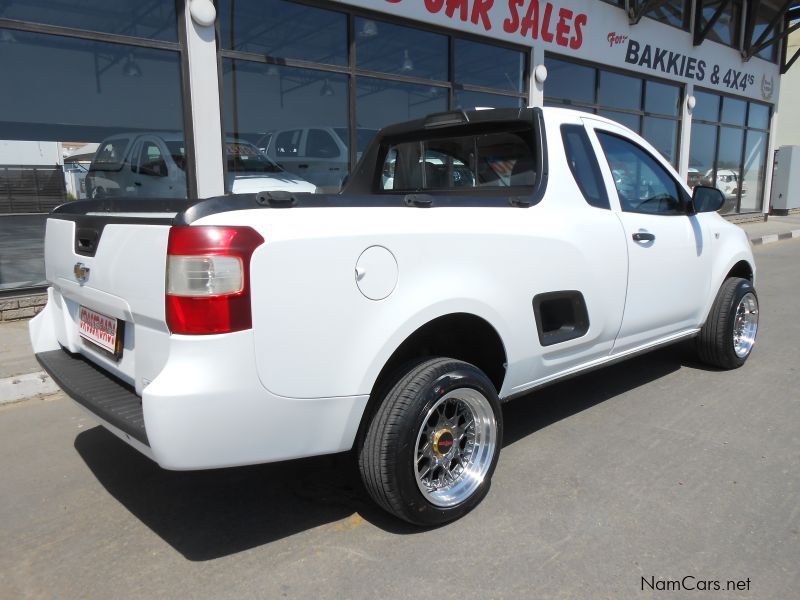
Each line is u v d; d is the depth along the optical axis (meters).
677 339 4.20
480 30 9.05
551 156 3.22
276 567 2.35
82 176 6.13
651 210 3.87
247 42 6.90
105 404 2.34
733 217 16.48
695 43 13.80
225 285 1.97
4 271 5.83
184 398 1.95
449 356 2.92
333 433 2.29
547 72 10.60
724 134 15.98
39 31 5.68
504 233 2.79
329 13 7.53
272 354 2.07
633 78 12.62
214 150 6.69
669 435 3.50
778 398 4.07
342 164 8.00
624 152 3.76
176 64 6.46
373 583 2.24
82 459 3.35
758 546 2.43
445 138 3.73
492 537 2.52
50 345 3.12
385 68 8.23
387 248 2.33
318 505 2.82
